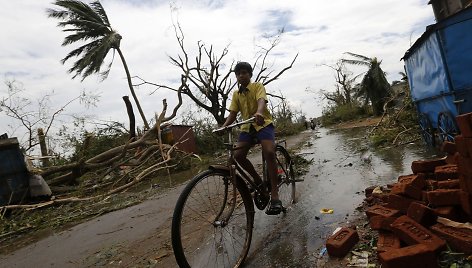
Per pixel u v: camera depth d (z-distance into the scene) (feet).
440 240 7.95
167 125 50.93
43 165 41.34
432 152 22.38
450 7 50.85
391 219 9.29
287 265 9.77
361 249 9.45
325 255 9.75
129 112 47.65
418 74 24.70
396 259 7.59
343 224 11.73
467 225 8.25
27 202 29.73
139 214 20.89
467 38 18.40
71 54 69.72
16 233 22.29
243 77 12.13
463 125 8.35
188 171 40.93
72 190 34.60
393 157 23.26
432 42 20.15
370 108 108.68
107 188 35.32
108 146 50.37
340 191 16.44
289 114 124.06
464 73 18.58
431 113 23.65
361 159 24.94
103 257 13.75
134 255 13.23
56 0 64.90
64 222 23.08
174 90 78.02
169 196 25.14
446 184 9.87
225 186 10.65
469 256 7.52
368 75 89.71
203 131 67.92
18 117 42.45
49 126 44.50
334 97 154.81
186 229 14.28
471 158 8.24
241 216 12.99
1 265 16.08
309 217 13.28
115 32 69.31
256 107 12.13
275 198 11.67
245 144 11.91
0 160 28.50
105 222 20.71
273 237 11.93
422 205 8.95
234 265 10.33
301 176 22.45
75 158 43.42
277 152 14.90
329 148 37.81
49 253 16.31
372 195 12.87
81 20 66.64
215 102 82.79
